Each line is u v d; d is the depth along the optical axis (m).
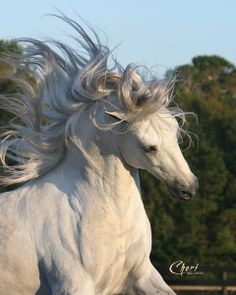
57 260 9.38
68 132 9.70
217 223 36.56
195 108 39.31
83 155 9.62
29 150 9.94
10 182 9.84
